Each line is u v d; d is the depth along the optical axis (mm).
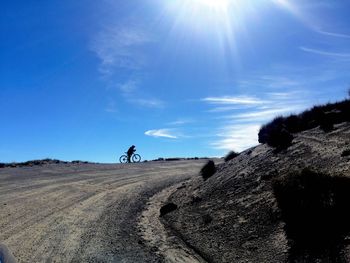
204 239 10492
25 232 11586
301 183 8977
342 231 7590
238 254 8797
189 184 20156
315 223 8242
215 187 15484
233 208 11812
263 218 9938
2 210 14289
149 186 22000
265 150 16359
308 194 8617
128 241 11031
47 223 12742
